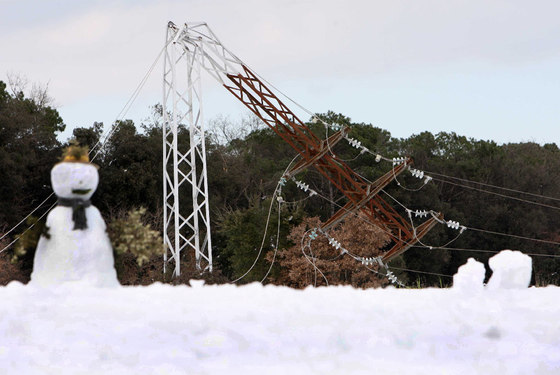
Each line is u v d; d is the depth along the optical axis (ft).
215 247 285.02
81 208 44.78
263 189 313.12
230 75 178.19
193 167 191.83
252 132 368.89
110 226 46.19
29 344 33.96
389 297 44.24
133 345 34.06
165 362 32.14
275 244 240.73
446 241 311.06
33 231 44.83
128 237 45.60
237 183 315.17
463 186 311.88
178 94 188.44
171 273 201.16
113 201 258.37
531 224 321.52
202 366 31.81
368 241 231.91
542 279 316.40
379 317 38.91
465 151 368.89
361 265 230.48
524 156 381.60
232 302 41.22
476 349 35.29
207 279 186.91
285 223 240.94
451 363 33.55
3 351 32.73
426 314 39.96
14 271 205.16
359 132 332.19
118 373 30.48
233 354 33.37
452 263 318.24
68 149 46.26
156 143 286.66
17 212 241.76
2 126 250.57
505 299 44.83
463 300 43.21
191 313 38.32
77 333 34.94
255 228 243.60
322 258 236.43
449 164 343.46
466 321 39.06
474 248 320.91
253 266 241.35
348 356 33.60
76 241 44.32
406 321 38.47
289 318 38.04
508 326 38.78
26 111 274.57
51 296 41.70
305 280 230.68
